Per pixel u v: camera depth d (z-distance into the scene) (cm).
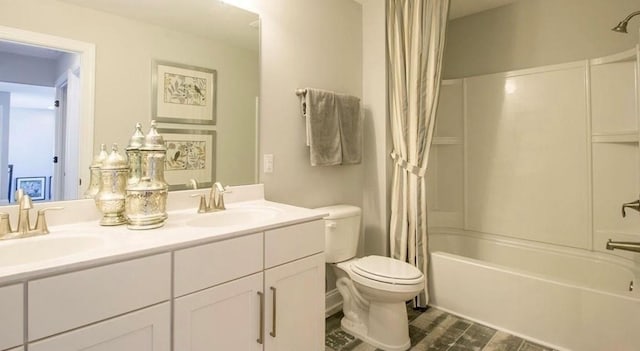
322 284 154
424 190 232
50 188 126
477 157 287
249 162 187
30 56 121
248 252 123
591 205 232
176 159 159
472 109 289
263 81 192
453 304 224
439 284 231
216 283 114
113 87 139
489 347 185
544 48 260
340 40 238
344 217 212
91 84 134
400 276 178
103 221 126
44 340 82
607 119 225
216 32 172
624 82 218
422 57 230
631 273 205
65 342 84
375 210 254
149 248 98
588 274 231
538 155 255
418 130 232
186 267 107
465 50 302
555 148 247
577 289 177
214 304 114
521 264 261
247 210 166
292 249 140
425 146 233
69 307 85
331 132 215
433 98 230
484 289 210
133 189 122
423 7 229
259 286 127
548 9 258
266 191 195
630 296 164
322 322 154
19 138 120
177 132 159
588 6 240
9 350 77
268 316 131
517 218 266
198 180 167
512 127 268
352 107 229
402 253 235
